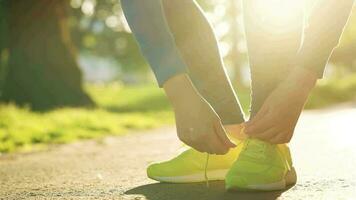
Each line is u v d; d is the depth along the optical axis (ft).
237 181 6.81
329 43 5.98
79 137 22.99
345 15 6.00
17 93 44.57
